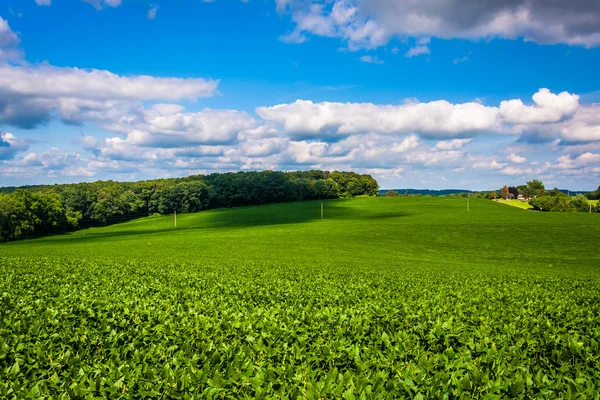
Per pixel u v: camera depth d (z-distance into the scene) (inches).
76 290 629.9
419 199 5605.3
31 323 371.9
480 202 5147.6
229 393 228.8
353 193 7406.5
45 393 230.4
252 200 6102.4
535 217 3599.9
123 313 425.7
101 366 267.3
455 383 231.9
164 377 243.9
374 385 226.7
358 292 696.4
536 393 226.5
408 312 442.0
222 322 362.3
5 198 3742.6
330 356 289.1
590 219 3415.4
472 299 604.7
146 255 1812.3
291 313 424.2
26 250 2160.4
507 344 307.3
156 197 5654.5
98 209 5036.9
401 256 2038.6
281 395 219.3
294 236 2755.9
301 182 6461.6
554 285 922.1
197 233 3186.5
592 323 417.7
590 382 233.5
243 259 1683.1
